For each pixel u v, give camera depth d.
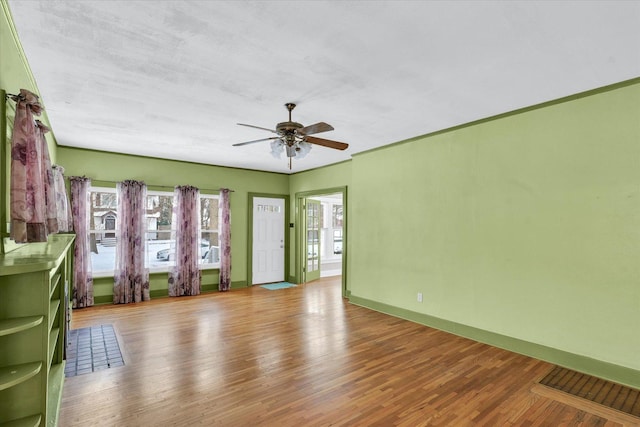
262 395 2.64
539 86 2.96
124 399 2.57
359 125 4.09
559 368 3.13
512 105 3.43
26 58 2.49
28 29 2.14
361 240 5.45
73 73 2.74
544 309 3.32
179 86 2.98
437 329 4.26
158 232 6.23
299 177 7.50
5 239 2.03
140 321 4.57
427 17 2.00
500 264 3.67
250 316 4.84
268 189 7.49
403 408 2.47
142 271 5.72
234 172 6.98
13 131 1.94
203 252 6.81
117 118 3.84
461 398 2.61
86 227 5.26
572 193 3.15
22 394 1.57
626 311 2.83
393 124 4.05
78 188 5.16
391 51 2.39
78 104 3.41
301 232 7.53
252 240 7.22
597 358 2.97
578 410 2.45
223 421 2.30
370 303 5.27
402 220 4.78
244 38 2.24
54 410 2.13
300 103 3.37
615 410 2.45
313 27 2.11
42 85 2.96
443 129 4.25
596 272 3.00
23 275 1.59
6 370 1.51
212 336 3.99
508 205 3.62
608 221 2.94
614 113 2.91
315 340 3.86
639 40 2.22
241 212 7.08
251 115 3.73
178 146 5.16
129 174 5.76
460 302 4.04
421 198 4.52
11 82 2.11
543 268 3.33
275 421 2.30
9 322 1.51
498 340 3.66
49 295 1.66
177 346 3.66
